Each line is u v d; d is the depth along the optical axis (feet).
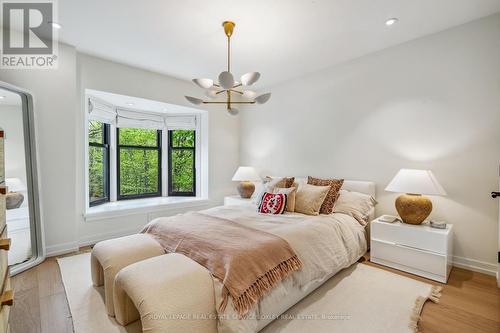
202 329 4.50
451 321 5.60
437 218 8.65
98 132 13.15
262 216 8.66
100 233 11.09
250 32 8.46
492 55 7.56
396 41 9.16
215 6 7.02
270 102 14.42
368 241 9.47
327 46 9.54
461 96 8.10
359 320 5.65
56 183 9.41
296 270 5.91
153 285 4.42
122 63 11.30
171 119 16.08
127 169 14.76
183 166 16.35
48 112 9.16
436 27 8.23
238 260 5.10
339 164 11.32
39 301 6.38
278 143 14.05
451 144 8.30
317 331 5.29
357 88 10.64
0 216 3.95
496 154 7.54
